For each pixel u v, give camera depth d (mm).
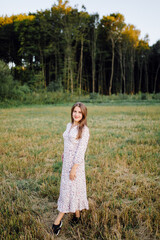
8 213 2477
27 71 33719
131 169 3912
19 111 16359
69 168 2168
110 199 2822
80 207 2227
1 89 21406
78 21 29906
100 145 5625
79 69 34781
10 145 5766
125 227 2193
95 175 3598
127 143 5969
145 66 41094
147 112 14414
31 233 2131
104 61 39750
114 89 41281
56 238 2111
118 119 11227
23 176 3604
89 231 2152
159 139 6281
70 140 2166
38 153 4996
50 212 2584
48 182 3330
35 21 32062
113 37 34094
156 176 3547
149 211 2449
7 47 35938
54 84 29766
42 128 8492
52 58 36188
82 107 2154
